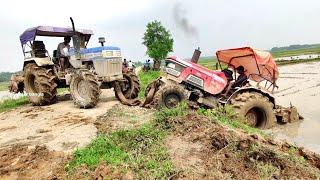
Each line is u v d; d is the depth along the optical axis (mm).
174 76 10328
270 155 5746
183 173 5156
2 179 5754
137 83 12938
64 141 7516
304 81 19625
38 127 9086
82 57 12312
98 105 11688
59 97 14719
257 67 10195
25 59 13039
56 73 12688
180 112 7680
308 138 8117
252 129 8070
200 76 10086
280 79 21656
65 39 13109
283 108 10289
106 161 5727
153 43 40531
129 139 6598
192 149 6016
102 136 7125
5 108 13789
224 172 5309
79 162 5887
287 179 5258
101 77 11766
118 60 12039
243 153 5785
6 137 8391
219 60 10938
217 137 6145
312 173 5551
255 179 5145
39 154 6688
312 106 11859
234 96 9680
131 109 10141
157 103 9695
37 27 12172
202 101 10094
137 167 5355
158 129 6953
